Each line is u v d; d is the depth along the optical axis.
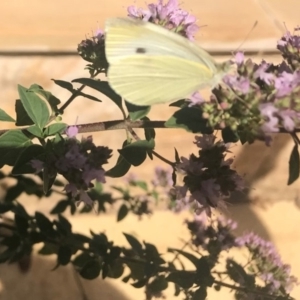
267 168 0.21
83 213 0.20
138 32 0.10
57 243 0.15
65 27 0.18
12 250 0.15
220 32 0.19
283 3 0.20
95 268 0.15
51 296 0.19
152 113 0.19
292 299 0.15
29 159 0.11
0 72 0.18
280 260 0.16
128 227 0.21
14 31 0.18
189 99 0.10
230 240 0.16
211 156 0.11
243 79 0.09
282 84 0.09
